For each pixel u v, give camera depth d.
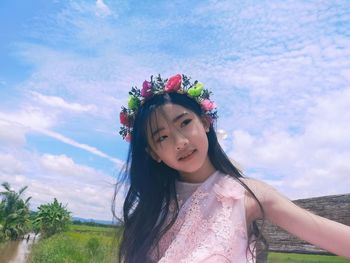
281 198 1.61
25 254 38.97
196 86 1.87
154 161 1.92
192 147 1.69
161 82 1.87
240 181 1.66
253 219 1.63
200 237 1.58
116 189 2.04
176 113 1.74
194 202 1.69
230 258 1.50
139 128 1.88
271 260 3.07
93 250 20.27
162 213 1.85
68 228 64.75
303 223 1.54
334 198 3.18
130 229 1.90
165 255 1.59
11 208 52.41
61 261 20.17
